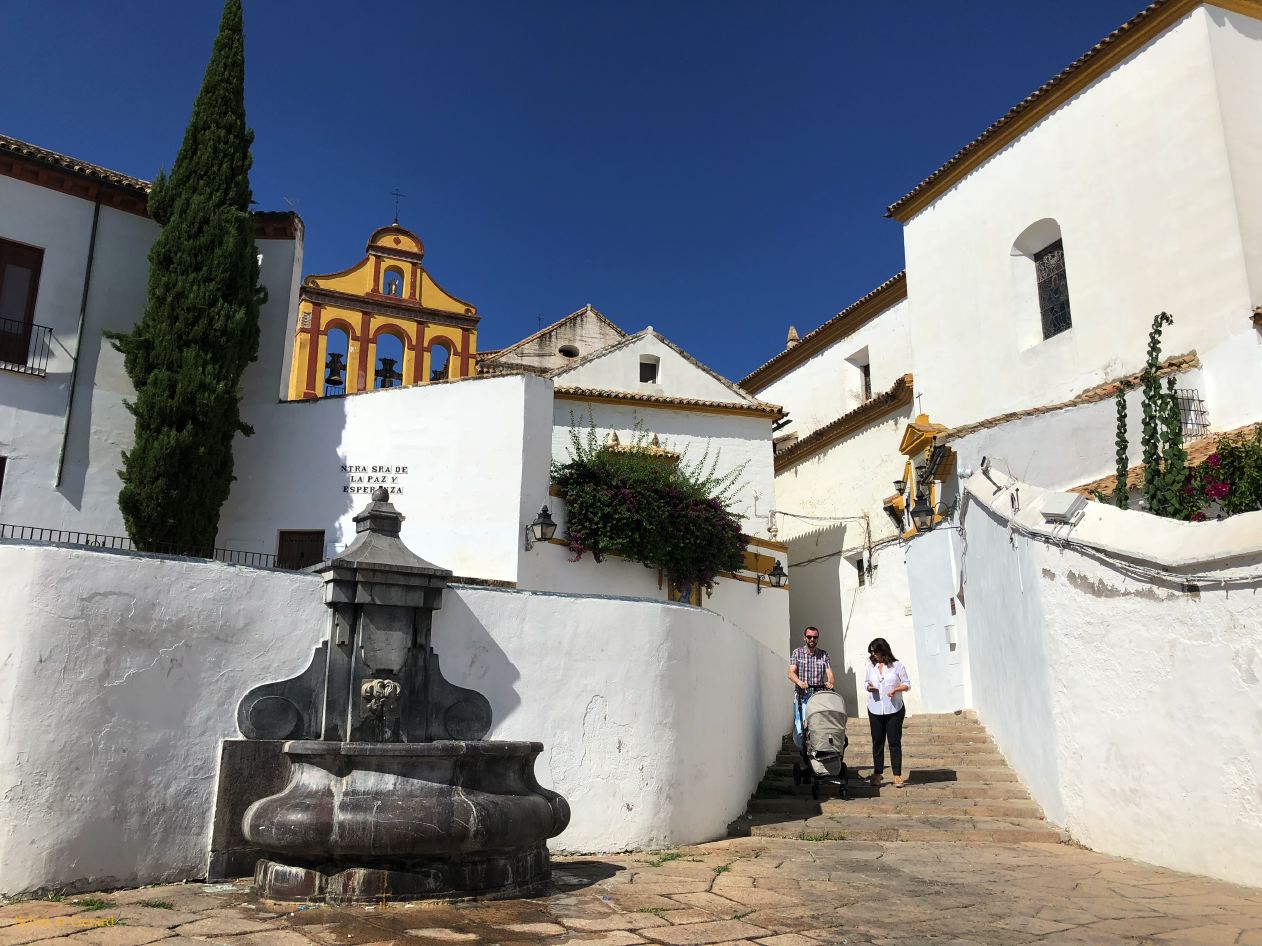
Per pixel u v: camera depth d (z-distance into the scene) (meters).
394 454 14.23
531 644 7.47
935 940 5.02
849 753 12.07
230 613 6.38
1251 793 6.57
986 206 18.67
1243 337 13.16
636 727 7.86
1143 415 11.80
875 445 21.62
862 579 21.36
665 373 21.80
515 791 6.22
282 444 14.45
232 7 14.92
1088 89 16.59
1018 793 9.91
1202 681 7.06
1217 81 14.45
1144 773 7.61
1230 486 9.10
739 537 17.61
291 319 15.23
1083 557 8.54
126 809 5.79
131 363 13.10
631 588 15.93
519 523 13.71
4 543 5.77
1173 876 6.95
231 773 6.14
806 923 5.36
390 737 6.51
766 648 11.97
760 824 9.17
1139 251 15.36
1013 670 10.52
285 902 5.43
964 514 13.52
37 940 4.45
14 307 13.30
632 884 6.34
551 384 14.77
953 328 19.22
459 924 5.05
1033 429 14.19
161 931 4.68
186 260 13.35
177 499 12.44
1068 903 5.98
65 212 13.86
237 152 14.20
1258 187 14.20
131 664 5.96
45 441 13.05
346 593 6.69
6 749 5.47
